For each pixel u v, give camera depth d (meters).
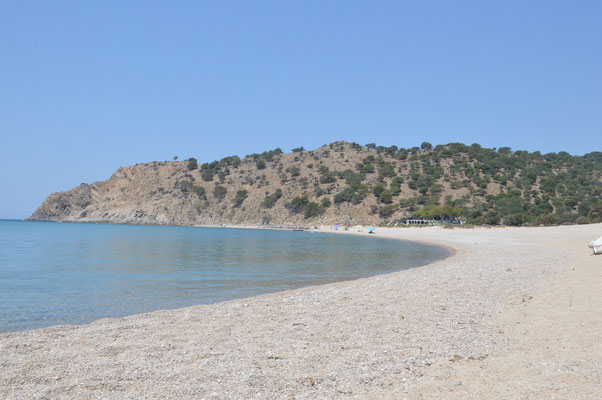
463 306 14.01
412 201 148.00
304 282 23.09
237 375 7.59
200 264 32.16
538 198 130.00
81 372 7.88
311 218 163.00
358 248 54.72
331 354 8.84
